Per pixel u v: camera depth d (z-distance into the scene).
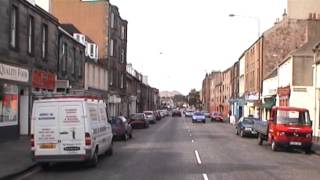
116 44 72.06
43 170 19.09
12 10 29.47
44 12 35.16
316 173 18.59
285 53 65.88
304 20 65.75
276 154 27.27
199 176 16.94
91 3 66.06
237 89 96.31
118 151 27.00
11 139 29.44
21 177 17.12
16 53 29.75
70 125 19.06
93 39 66.00
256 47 71.00
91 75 55.03
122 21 78.06
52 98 19.28
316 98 42.19
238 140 38.59
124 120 37.12
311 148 30.41
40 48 34.69
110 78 68.31
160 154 25.28
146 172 18.03
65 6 66.00
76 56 46.16
